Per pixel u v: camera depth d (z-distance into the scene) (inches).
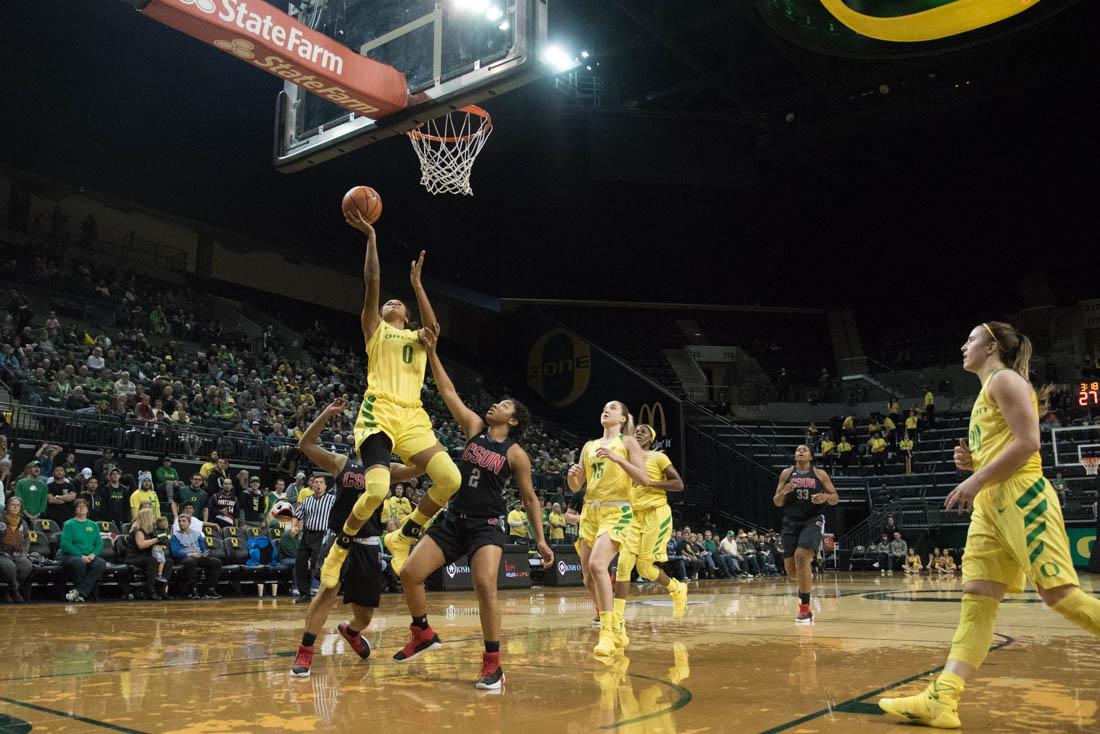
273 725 126.0
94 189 828.0
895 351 1369.3
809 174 1315.2
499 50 315.3
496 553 168.6
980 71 1088.2
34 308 740.0
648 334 1337.4
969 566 132.0
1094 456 941.8
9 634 260.2
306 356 967.6
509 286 1267.2
